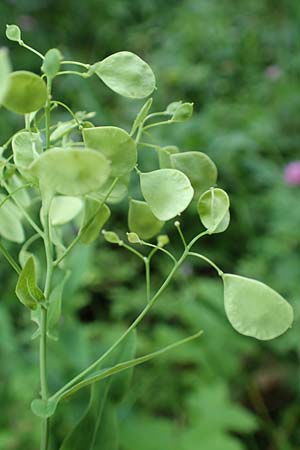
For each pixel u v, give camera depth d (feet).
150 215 0.43
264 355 1.25
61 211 0.45
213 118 1.83
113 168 0.38
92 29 2.59
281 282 1.31
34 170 0.34
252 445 1.11
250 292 0.39
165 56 2.17
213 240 1.50
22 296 0.42
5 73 0.31
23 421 0.90
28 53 2.13
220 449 0.86
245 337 1.15
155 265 1.41
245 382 1.18
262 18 2.56
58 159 0.34
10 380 0.93
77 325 0.86
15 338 1.06
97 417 0.47
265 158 1.82
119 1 2.66
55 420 0.74
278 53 2.30
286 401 1.20
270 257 1.37
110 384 0.47
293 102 1.96
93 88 1.97
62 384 0.89
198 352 1.10
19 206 0.44
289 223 1.40
